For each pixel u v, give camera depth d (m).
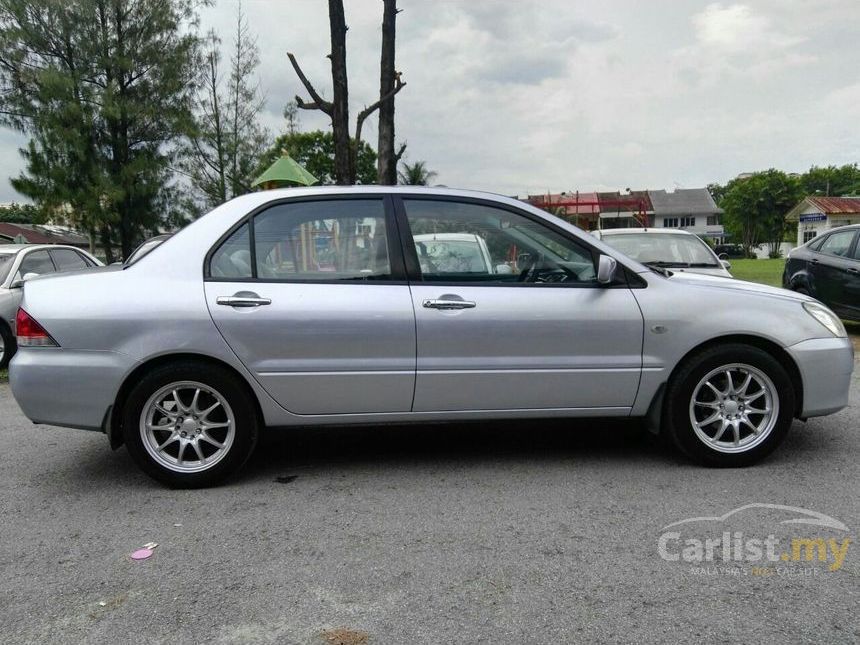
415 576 2.90
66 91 23.62
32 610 2.69
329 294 3.95
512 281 4.10
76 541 3.33
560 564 2.97
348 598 2.73
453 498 3.77
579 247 4.19
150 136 26.44
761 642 2.37
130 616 2.63
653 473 4.10
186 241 4.01
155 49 25.66
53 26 24.45
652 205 80.31
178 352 3.85
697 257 8.57
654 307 4.09
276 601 2.72
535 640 2.42
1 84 24.06
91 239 26.94
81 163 24.41
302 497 3.84
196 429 4.00
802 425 5.06
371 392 3.99
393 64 9.80
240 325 3.87
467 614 2.59
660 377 4.12
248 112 26.64
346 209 4.11
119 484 4.14
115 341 3.83
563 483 3.96
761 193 69.88
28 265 9.37
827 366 4.15
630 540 3.19
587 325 4.04
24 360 3.87
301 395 3.96
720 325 4.08
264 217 4.07
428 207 4.17
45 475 4.34
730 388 4.13
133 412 3.89
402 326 3.94
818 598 2.65
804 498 3.65
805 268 10.52
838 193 81.56
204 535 3.36
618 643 2.39
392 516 3.54
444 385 4.01
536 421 5.32
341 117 8.94
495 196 4.24
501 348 4.01
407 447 4.73
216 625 2.56
